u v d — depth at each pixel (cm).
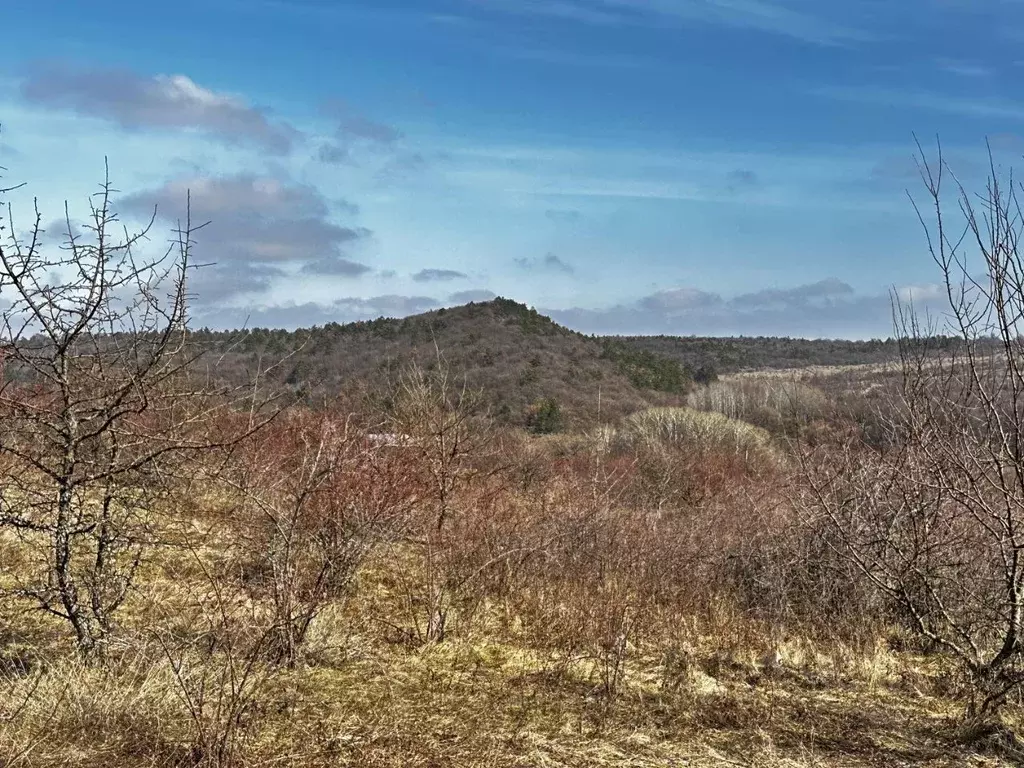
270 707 441
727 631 630
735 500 1030
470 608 648
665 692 502
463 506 777
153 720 405
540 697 485
